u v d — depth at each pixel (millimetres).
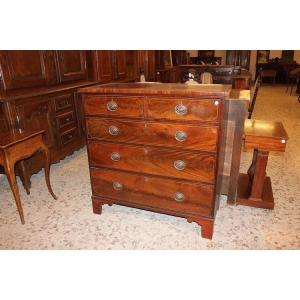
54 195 2496
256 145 2084
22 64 2773
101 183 2139
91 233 2027
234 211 2254
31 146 2166
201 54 12531
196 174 1784
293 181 2756
